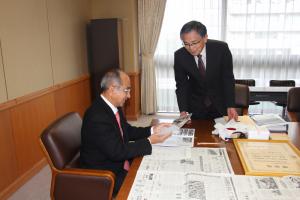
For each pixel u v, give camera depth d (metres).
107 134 1.49
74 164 1.59
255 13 4.41
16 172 2.56
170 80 4.78
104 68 4.09
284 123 1.72
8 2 2.43
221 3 4.44
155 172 1.15
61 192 1.44
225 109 2.08
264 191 0.98
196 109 2.16
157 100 4.88
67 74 3.57
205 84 2.04
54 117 3.24
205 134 1.63
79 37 3.95
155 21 4.45
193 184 1.04
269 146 1.40
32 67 2.79
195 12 4.50
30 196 2.37
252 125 1.66
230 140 1.52
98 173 1.39
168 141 1.51
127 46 4.37
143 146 1.38
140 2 4.43
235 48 4.55
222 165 1.20
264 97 3.34
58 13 3.33
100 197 1.40
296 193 0.97
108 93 1.56
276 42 4.46
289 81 3.83
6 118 2.42
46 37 3.06
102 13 4.37
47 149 1.42
